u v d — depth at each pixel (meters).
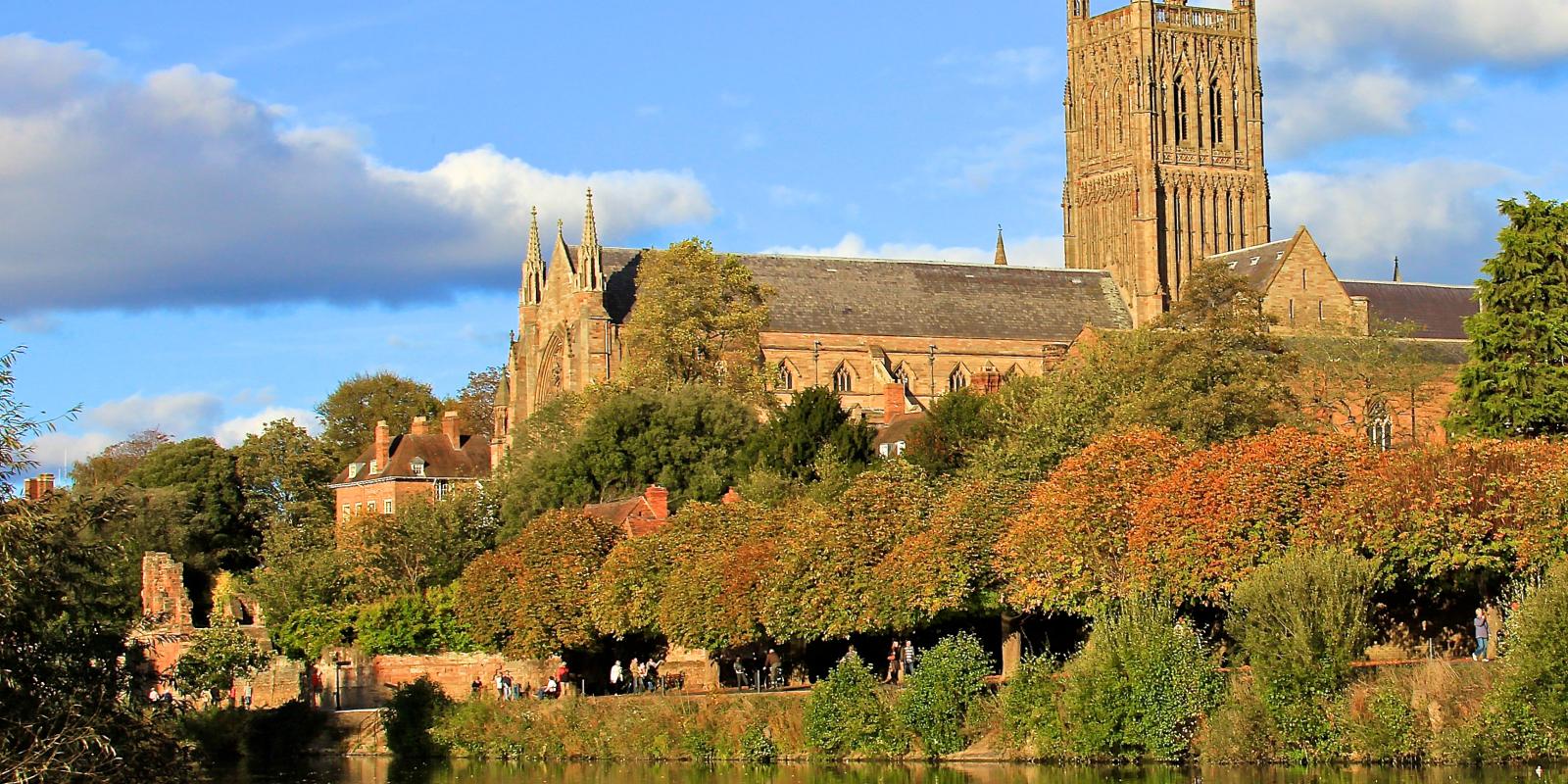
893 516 116.06
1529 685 86.88
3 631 68.62
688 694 113.88
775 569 117.38
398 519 170.88
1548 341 126.75
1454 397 134.75
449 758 114.38
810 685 125.69
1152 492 104.44
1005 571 108.88
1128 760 93.12
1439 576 101.75
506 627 133.12
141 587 153.12
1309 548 98.25
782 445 165.62
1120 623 95.56
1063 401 139.12
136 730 73.44
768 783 95.56
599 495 173.62
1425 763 87.44
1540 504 96.94
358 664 135.75
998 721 98.50
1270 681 90.81
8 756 67.12
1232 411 139.88
